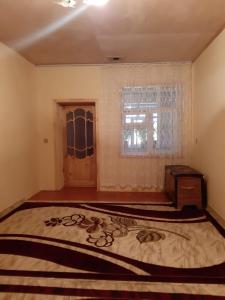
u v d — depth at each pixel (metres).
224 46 3.28
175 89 4.95
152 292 1.98
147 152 5.11
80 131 5.53
